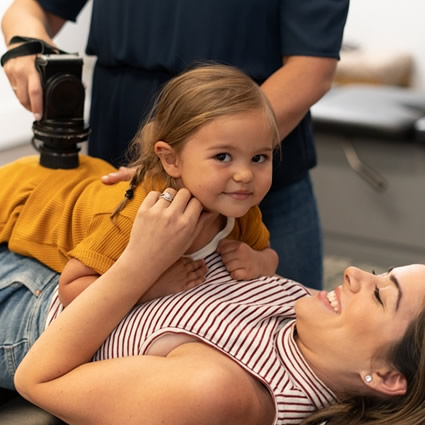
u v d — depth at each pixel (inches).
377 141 127.3
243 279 53.8
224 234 54.2
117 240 50.3
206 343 49.4
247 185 46.8
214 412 45.3
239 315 50.6
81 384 46.8
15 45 62.8
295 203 71.4
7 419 52.5
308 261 73.6
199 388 45.3
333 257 137.2
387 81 162.2
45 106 58.7
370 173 129.2
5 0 103.3
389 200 130.0
